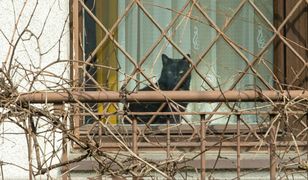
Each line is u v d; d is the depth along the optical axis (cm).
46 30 1295
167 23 1372
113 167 1033
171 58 1367
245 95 977
